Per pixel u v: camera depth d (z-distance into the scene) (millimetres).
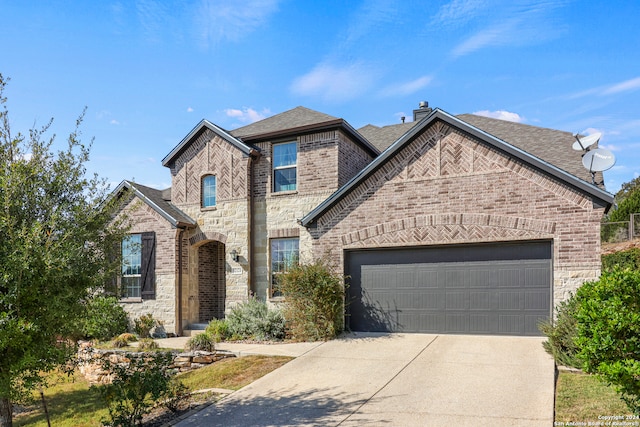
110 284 7633
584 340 6062
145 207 17812
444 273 13070
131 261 17906
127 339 14750
